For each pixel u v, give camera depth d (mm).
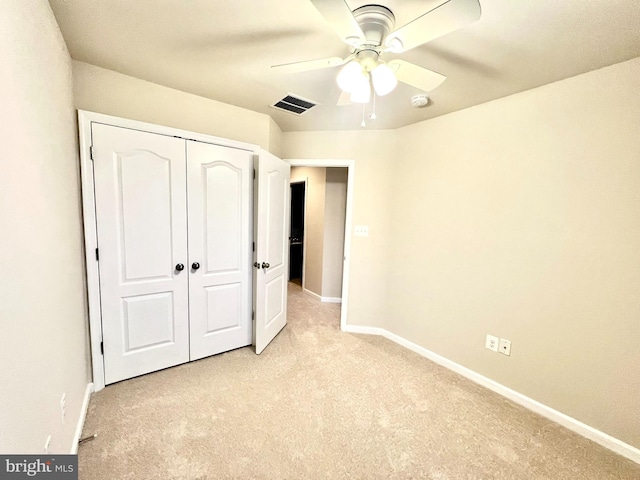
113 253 2016
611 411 1693
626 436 1646
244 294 2689
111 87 1974
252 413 1860
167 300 2271
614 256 1662
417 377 2363
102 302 2004
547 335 1937
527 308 2027
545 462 1571
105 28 1489
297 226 6086
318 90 2174
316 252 4625
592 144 1719
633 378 1619
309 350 2760
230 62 1816
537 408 1978
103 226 1963
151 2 1289
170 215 2211
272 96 2297
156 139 2098
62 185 1479
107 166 1941
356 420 1836
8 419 816
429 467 1510
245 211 2598
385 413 1912
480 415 1928
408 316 2885
